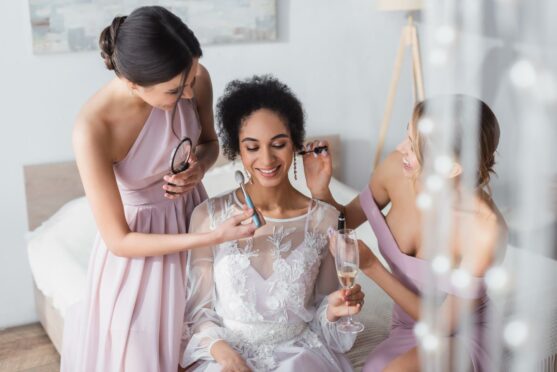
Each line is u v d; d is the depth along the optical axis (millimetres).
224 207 1699
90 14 2748
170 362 1661
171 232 1729
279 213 1693
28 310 2906
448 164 1203
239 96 1638
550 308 1087
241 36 3068
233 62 3104
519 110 1001
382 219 1779
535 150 986
